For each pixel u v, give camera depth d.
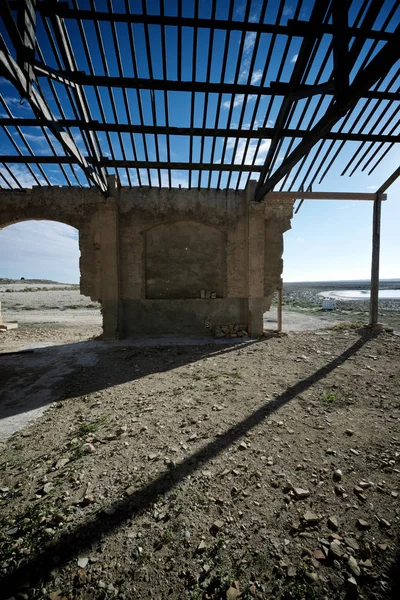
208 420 3.46
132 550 1.77
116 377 5.12
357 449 2.85
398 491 2.26
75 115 5.14
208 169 7.62
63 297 25.41
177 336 8.93
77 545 1.80
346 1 3.23
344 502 2.15
